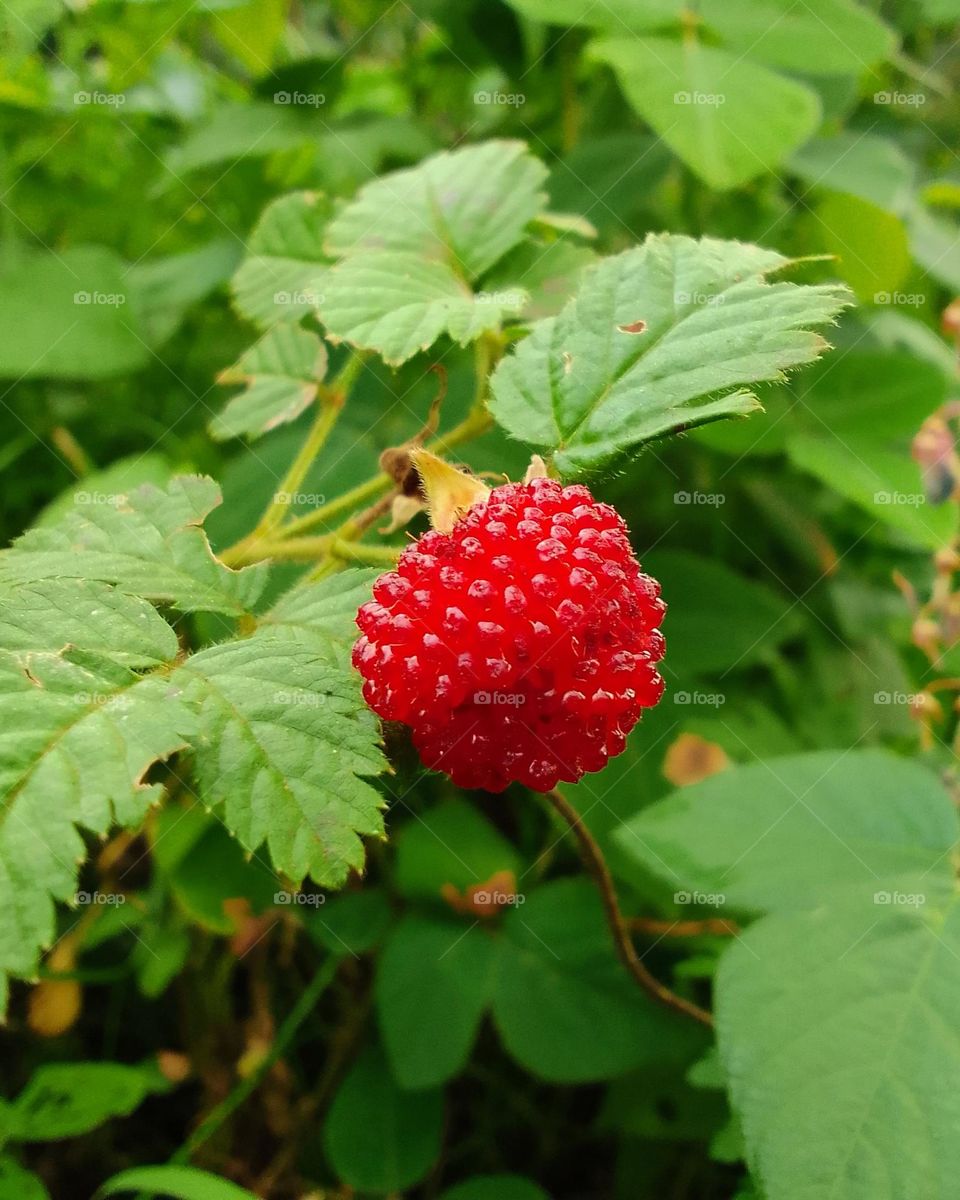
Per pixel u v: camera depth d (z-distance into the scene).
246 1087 0.10
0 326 0.12
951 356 0.14
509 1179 0.09
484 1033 0.11
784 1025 0.06
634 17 0.11
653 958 0.10
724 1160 0.07
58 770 0.05
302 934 0.11
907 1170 0.05
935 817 0.08
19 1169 0.08
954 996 0.06
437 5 0.13
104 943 0.11
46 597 0.05
